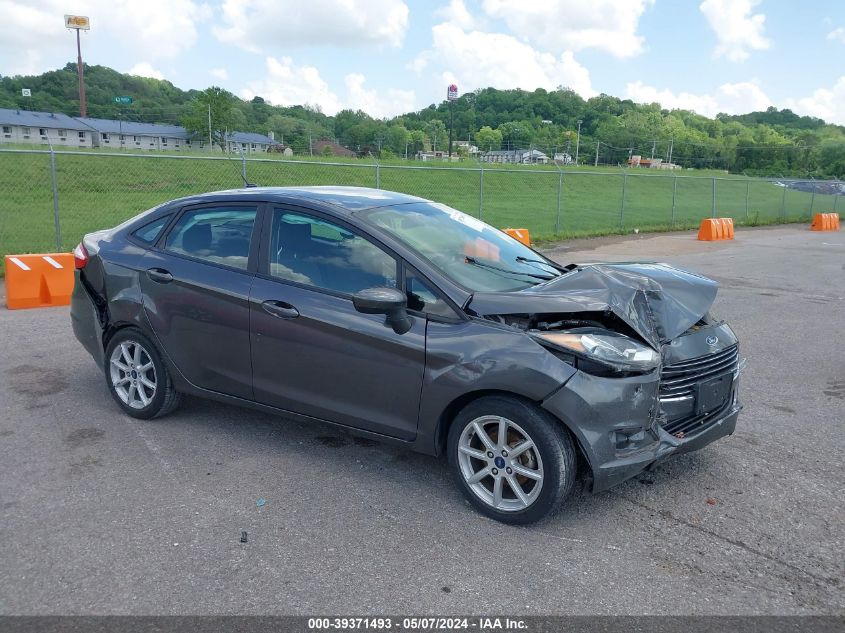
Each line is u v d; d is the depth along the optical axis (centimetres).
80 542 319
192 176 2806
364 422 379
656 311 365
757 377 600
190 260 433
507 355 328
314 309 380
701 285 395
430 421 356
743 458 427
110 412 480
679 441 354
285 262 400
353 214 391
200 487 375
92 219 1920
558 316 353
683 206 3516
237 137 9044
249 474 392
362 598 282
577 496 375
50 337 668
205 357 427
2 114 7869
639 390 329
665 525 345
